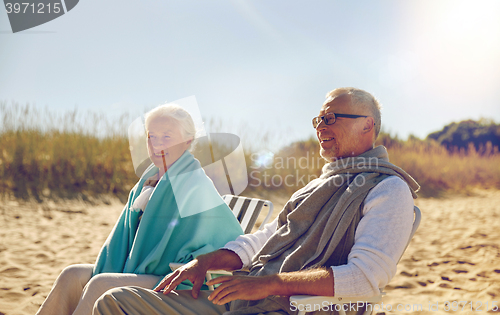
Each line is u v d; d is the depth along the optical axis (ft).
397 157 33.01
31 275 10.43
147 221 6.32
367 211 4.82
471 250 13.67
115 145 24.66
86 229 15.97
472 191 30.42
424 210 22.75
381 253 4.47
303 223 5.27
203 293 5.29
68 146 23.85
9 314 7.94
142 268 5.97
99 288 5.39
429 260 12.60
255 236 6.04
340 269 4.45
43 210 18.58
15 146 22.67
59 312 5.73
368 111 5.49
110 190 23.27
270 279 4.59
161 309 4.80
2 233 14.52
